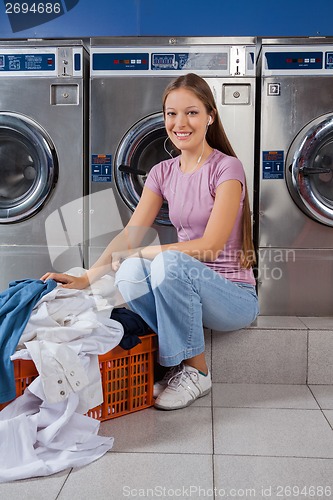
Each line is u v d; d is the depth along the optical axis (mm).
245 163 2928
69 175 3016
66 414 1686
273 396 2297
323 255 2912
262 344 2480
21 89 3012
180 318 2088
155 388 2209
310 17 3486
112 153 2984
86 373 1818
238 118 2928
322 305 2920
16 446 1610
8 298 1884
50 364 1689
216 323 2291
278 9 3490
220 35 3521
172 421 2000
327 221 2852
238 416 2051
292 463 1653
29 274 3041
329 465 1640
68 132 3008
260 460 1675
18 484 1520
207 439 1834
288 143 2908
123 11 3533
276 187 2918
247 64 2904
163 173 2391
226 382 2496
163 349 2082
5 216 2996
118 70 2963
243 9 3498
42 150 2969
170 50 2939
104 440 1753
